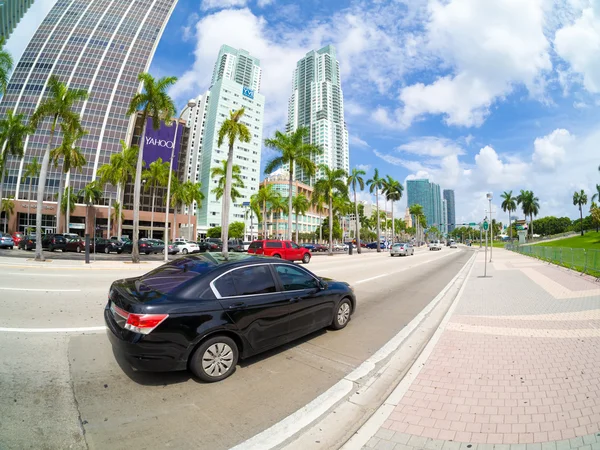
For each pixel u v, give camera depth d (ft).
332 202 150.41
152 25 311.88
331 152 346.95
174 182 180.14
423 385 12.37
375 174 172.35
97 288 30.99
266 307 14.24
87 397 10.95
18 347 15.07
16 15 144.36
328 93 420.36
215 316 12.45
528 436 9.12
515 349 16.07
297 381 12.73
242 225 307.78
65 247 97.45
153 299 11.92
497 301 28.17
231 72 515.50
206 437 9.04
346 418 10.19
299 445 8.80
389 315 23.80
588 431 9.27
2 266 48.52
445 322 21.24
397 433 9.37
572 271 49.44
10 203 199.52
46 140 243.40
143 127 69.10
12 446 8.26
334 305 18.76
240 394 11.59
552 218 377.09
